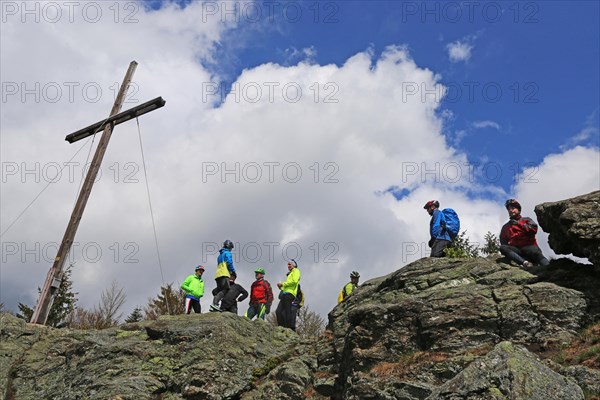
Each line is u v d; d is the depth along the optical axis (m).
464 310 10.78
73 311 28.81
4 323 15.33
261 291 17.62
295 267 17.12
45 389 13.42
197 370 12.70
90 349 14.05
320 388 12.14
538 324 10.13
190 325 14.23
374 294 13.58
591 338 9.45
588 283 10.62
